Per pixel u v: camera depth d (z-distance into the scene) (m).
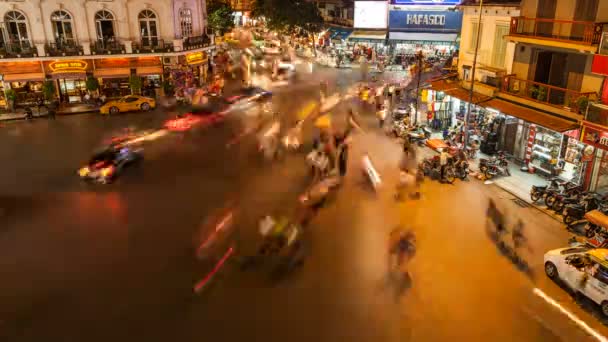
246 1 82.75
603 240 15.61
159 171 24.38
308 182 22.88
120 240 17.44
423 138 28.84
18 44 37.28
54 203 20.58
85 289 14.55
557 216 18.97
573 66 21.22
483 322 13.11
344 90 43.12
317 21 59.16
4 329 12.80
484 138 25.92
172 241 17.38
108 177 22.84
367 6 51.59
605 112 17.95
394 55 54.22
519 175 23.25
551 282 14.90
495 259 16.14
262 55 62.97
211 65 51.16
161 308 13.66
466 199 20.91
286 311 13.56
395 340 12.45
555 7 21.48
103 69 39.38
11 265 15.82
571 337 12.49
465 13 28.34
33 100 38.06
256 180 23.16
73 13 37.91
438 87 28.94
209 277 15.16
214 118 33.97
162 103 39.03
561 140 21.75
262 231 16.59
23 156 26.47
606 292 13.01
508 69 25.06
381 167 24.89
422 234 17.86
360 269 15.66
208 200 20.84
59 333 12.66
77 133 31.02
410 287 14.66
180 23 42.50
